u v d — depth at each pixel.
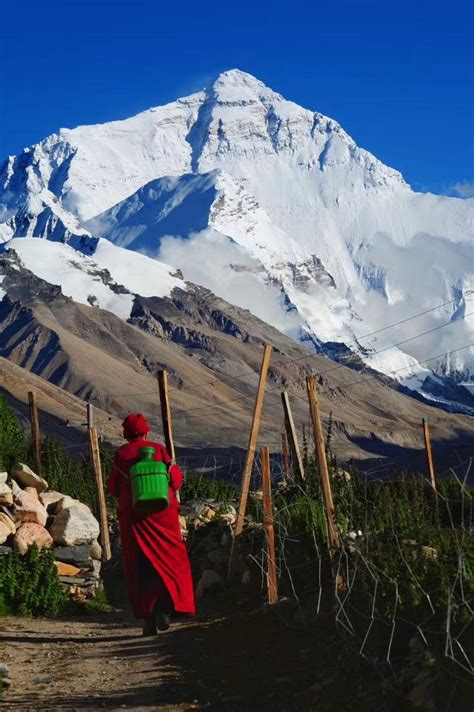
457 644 9.06
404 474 19.80
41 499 20.95
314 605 14.27
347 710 9.31
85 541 20.62
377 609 11.40
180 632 15.16
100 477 27.39
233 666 11.60
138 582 12.10
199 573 21.36
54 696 10.19
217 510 27.73
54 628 16.12
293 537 19.12
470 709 8.58
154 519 12.15
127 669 11.76
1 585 18.11
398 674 9.45
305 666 11.11
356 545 13.71
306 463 26.48
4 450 31.91
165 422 26.02
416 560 11.68
